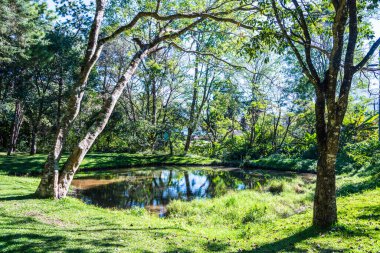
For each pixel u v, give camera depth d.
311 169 26.66
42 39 23.25
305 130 39.69
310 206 12.84
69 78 26.41
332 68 7.53
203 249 6.96
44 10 24.39
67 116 11.20
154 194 17.44
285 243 7.15
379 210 9.24
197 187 20.08
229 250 6.96
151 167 29.86
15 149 36.38
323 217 7.97
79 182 20.36
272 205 12.76
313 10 9.87
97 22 11.57
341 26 7.32
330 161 7.88
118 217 9.66
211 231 9.31
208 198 16.06
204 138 47.09
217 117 43.16
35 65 24.28
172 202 14.14
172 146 38.09
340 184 16.08
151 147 34.56
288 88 30.91
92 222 8.69
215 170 29.03
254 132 38.03
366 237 7.02
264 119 39.81
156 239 7.50
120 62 32.03
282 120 41.03
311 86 29.45
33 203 9.81
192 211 12.54
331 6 9.68
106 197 16.20
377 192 12.34
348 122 28.20
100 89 30.22
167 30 13.48
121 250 6.49
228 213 11.96
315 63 28.44
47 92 28.41
